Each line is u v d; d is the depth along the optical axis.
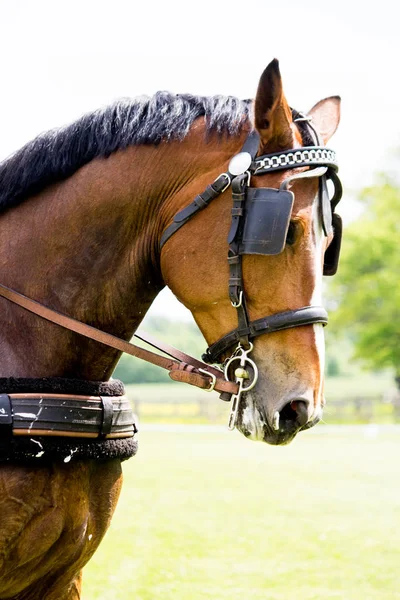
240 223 2.47
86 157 2.72
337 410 35.09
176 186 2.64
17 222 2.77
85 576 6.11
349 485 11.68
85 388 2.61
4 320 2.66
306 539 7.74
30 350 2.62
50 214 2.71
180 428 27.80
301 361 2.45
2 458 2.43
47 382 2.54
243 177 2.48
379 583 6.16
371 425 30.77
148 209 2.67
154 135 2.67
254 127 2.52
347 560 6.90
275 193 2.43
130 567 6.45
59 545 2.54
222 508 9.46
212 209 2.54
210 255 2.53
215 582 6.09
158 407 39.56
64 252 2.68
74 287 2.67
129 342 2.73
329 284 42.09
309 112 2.95
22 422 2.45
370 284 40.97
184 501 9.95
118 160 2.69
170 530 8.02
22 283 2.69
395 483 11.95
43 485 2.48
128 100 2.77
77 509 2.55
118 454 2.63
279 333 2.47
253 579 6.21
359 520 8.79
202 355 2.62
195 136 2.65
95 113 2.76
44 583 2.65
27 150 2.78
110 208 2.68
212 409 35.91
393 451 17.75
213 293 2.53
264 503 9.89
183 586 5.94
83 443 2.53
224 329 2.53
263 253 2.41
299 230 2.47
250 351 2.49
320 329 2.51
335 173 2.57
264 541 7.62
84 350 2.67
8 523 2.43
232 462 15.00
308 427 2.46
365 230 41.44
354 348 43.16
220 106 2.66
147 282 2.74
